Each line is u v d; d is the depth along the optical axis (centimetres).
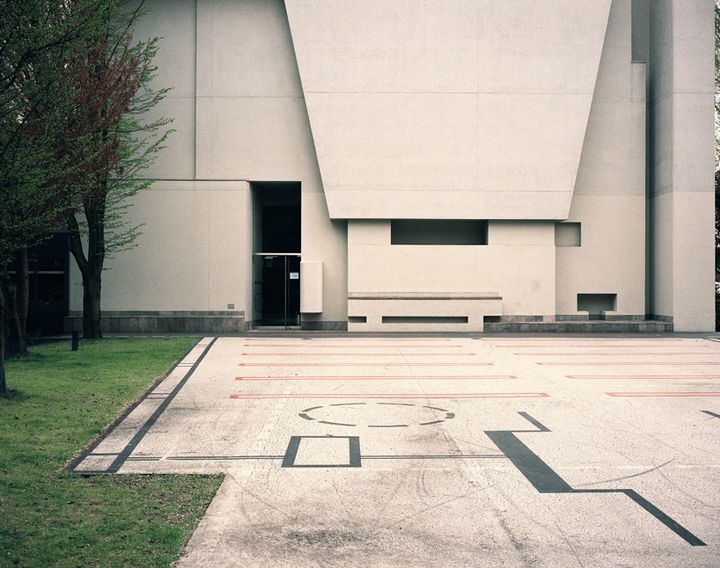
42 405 1169
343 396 1345
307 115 2745
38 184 1262
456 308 2700
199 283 2706
